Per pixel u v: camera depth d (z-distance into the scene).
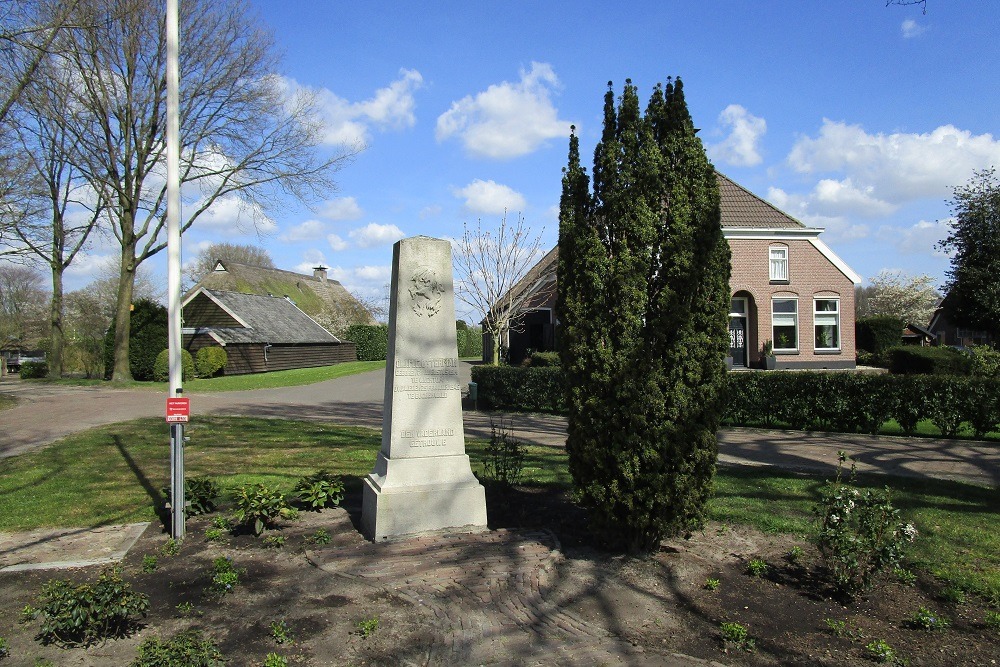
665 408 5.70
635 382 5.64
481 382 18.81
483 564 5.72
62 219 31.55
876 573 5.30
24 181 23.67
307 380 31.33
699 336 5.75
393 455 6.68
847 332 30.00
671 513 5.79
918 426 14.34
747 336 29.73
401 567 5.66
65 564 5.80
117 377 28.52
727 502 7.59
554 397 17.86
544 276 32.84
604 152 6.09
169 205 6.57
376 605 4.96
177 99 6.59
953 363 23.50
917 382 12.86
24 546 6.35
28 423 15.83
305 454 11.32
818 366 29.67
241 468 10.04
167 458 10.96
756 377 14.49
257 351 38.78
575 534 6.63
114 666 4.09
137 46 25.38
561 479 8.99
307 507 7.68
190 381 30.08
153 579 5.50
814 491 8.13
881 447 11.86
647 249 5.75
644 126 5.87
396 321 6.80
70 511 7.57
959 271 27.66
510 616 4.80
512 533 6.56
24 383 28.41
